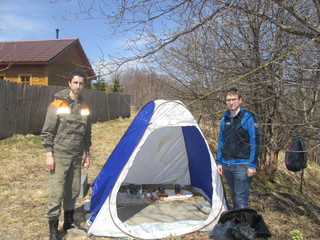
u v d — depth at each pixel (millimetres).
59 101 3184
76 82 3199
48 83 13609
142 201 4605
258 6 3662
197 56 5094
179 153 5359
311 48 3723
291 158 3932
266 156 7742
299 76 3988
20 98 8906
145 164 5328
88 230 3441
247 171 3424
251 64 4777
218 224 3367
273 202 5051
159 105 3980
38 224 3707
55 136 3188
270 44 4449
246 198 3518
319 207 5289
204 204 4488
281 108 4750
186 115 4035
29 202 4402
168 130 5066
